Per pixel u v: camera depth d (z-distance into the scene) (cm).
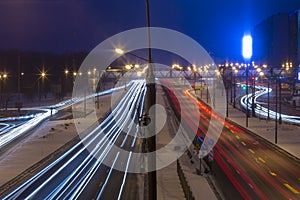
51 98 13275
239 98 12850
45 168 3891
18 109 9231
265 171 3709
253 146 5009
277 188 3127
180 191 3041
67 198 2916
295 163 4059
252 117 8175
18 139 5684
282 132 6166
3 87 13538
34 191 3111
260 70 13750
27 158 4366
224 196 2909
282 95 14025
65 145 5175
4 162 4166
